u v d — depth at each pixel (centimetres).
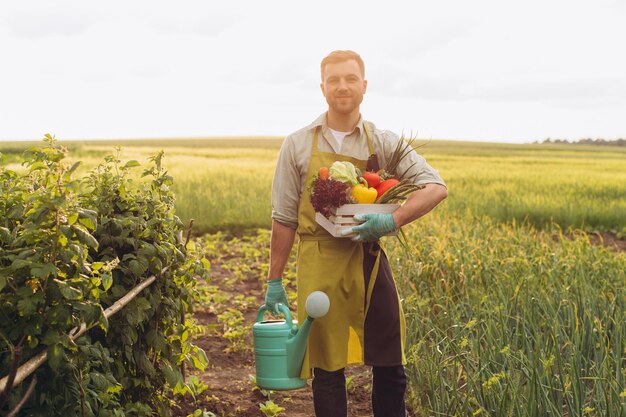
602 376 392
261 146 5988
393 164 354
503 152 5334
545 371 369
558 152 5597
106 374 294
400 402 364
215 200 1485
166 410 385
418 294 632
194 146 5891
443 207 1460
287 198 358
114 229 348
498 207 1533
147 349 372
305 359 343
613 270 660
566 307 515
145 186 382
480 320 489
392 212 335
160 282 365
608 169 3142
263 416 455
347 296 346
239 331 613
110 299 332
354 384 512
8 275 246
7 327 253
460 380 460
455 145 7162
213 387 507
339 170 334
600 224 1440
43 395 267
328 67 350
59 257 258
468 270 659
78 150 3741
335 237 347
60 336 253
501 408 364
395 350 352
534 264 671
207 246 1058
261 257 1049
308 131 358
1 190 293
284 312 354
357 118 360
